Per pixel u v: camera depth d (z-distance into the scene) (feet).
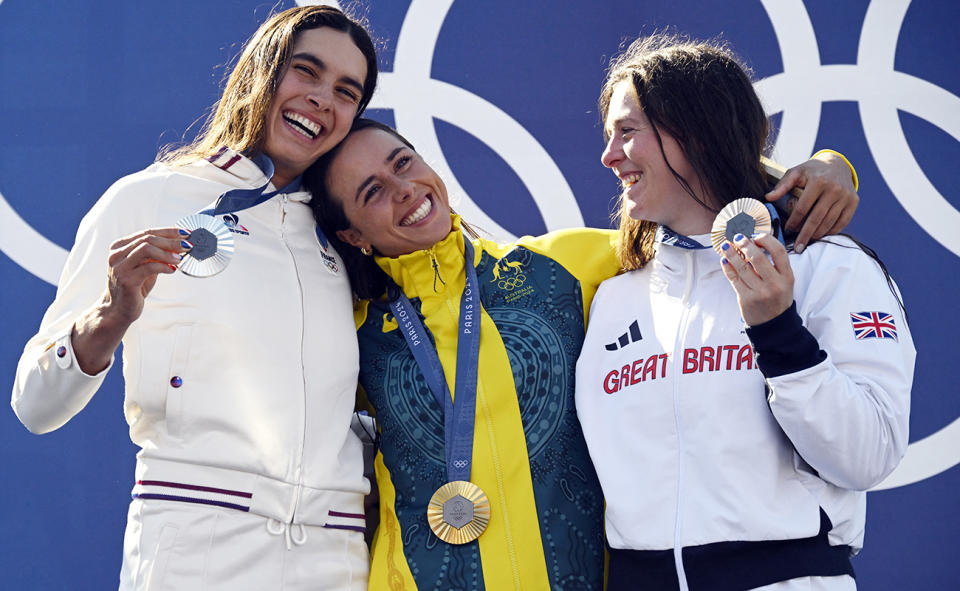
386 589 23.75
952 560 33.94
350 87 25.98
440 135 36.73
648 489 21.77
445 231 26.35
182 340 23.09
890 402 20.25
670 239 23.44
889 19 36.45
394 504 24.64
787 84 36.37
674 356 22.30
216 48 36.78
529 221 36.42
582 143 36.65
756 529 20.45
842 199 22.41
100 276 23.27
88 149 36.22
